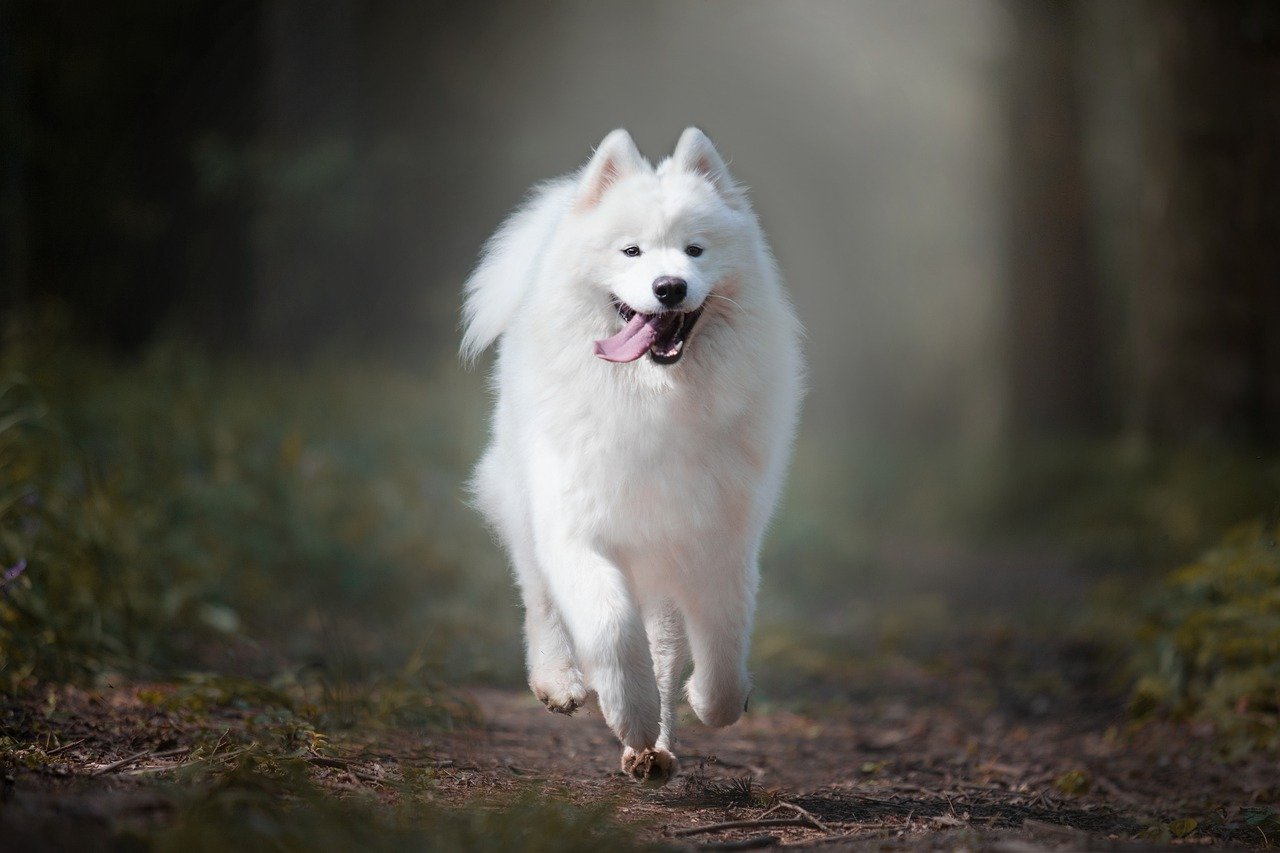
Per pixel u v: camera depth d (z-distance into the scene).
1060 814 6.12
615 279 5.80
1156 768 7.31
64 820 4.18
